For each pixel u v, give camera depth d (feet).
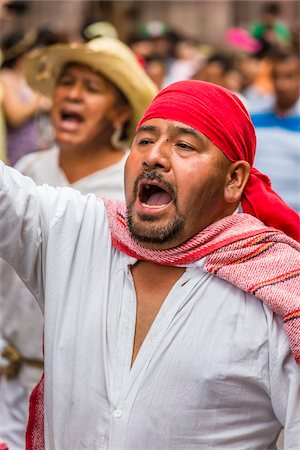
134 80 23.20
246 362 14.53
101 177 23.20
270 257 14.76
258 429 14.92
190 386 14.51
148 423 14.51
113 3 51.57
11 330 22.98
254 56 46.26
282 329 14.57
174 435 14.52
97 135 23.30
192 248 14.85
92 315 15.10
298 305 14.29
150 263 15.16
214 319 14.65
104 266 15.37
